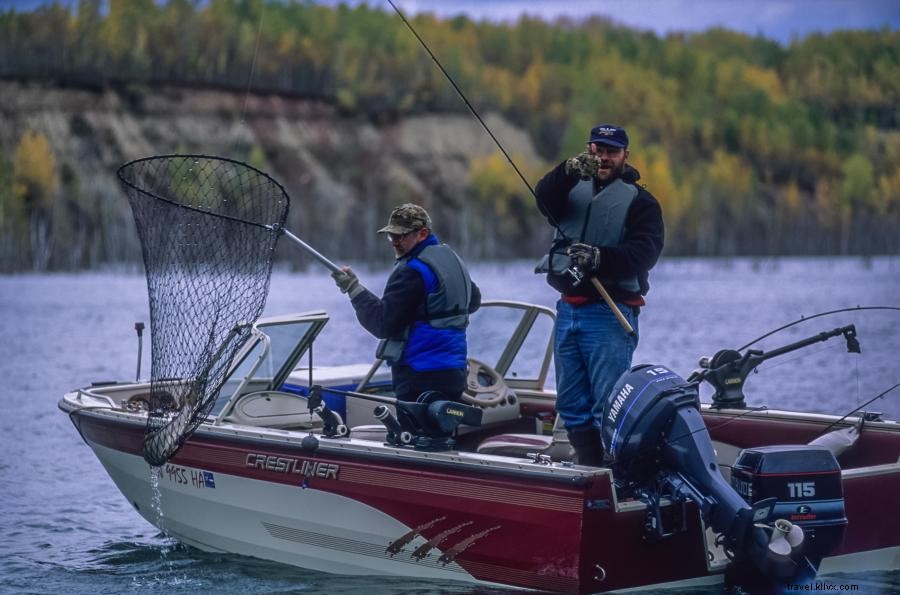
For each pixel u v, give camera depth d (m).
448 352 9.96
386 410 9.91
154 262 10.80
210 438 11.35
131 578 11.25
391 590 10.23
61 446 19.42
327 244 197.50
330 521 10.49
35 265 157.12
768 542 8.53
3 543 12.87
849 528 10.03
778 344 40.12
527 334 13.72
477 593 9.74
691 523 9.27
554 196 10.01
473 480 9.43
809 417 11.57
